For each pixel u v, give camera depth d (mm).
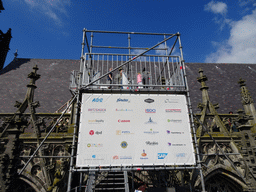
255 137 8297
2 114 7773
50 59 20562
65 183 7098
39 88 15383
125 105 6445
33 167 7316
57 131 7824
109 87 8414
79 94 6883
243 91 9695
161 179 8258
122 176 8633
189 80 18750
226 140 8562
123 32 8445
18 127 7238
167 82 8547
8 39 22953
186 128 6387
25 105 8164
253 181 7641
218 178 9117
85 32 8148
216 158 8352
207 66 22078
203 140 8445
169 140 6168
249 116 8523
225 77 19688
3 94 14031
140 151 5938
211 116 9148
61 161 7125
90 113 6230
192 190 7672
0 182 6285
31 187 7441
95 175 6984
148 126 6258
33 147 7484
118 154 5832
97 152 5789
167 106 6590
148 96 6664
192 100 15500
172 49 8992
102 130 6051
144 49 8789
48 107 13266
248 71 21312
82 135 5930
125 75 7992
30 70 18172
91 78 7590
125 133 6094
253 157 7941
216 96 16172
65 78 17500
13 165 6695
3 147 6910
